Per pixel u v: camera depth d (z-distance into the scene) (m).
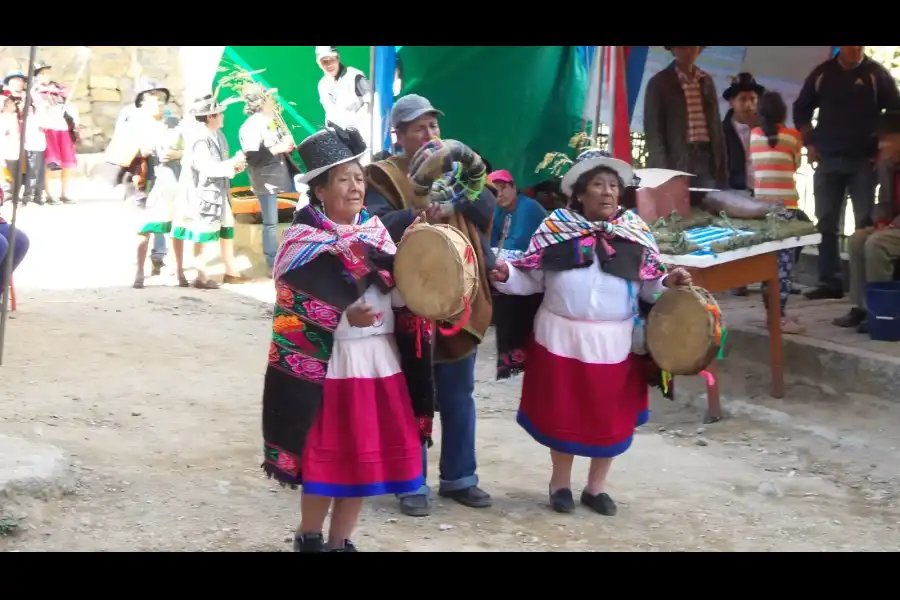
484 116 9.26
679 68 8.76
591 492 5.37
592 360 5.02
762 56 9.78
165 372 7.85
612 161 5.00
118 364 7.99
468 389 5.29
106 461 5.78
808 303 9.33
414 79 9.06
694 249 6.88
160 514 5.07
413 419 4.23
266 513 5.17
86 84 20.98
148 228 10.74
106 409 6.81
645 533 5.06
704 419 7.04
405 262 4.02
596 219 5.08
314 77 13.05
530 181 9.58
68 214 15.96
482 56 9.05
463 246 4.02
